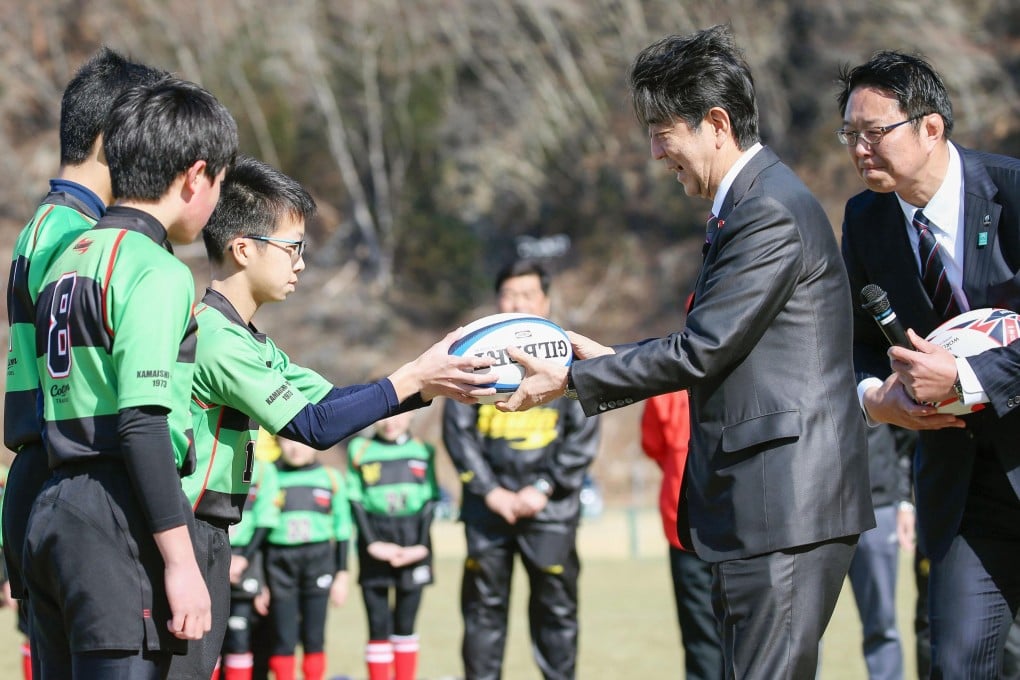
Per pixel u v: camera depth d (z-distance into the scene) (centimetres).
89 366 436
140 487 420
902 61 539
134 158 453
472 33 6241
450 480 4312
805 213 492
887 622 810
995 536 543
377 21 6188
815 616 477
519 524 866
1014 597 540
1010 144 5128
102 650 427
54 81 5678
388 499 1017
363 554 1018
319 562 1003
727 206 498
